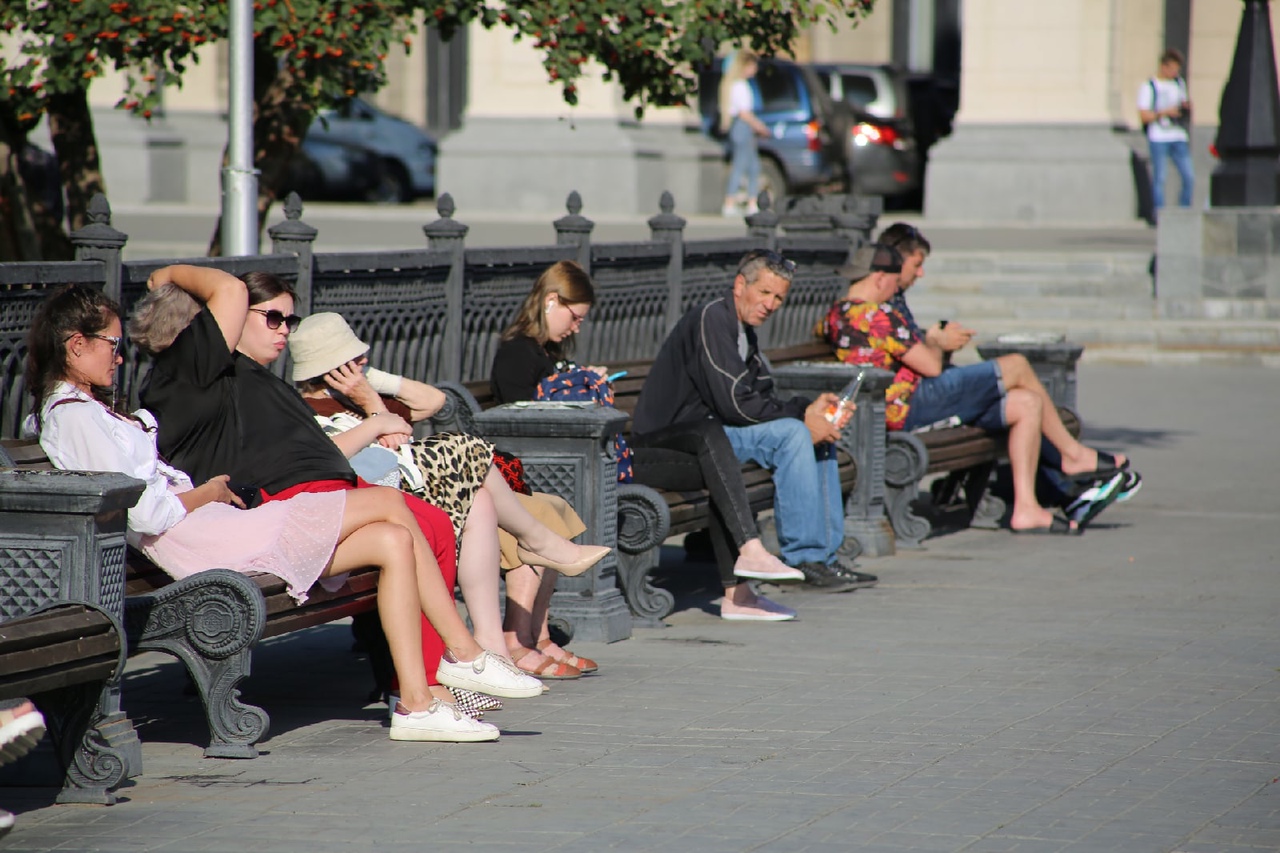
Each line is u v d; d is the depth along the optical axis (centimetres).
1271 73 6131
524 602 2166
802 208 4197
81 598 1608
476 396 2600
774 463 2633
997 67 8725
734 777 1733
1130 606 2592
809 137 8888
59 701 1642
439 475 2034
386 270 2638
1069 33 8625
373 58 3055
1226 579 2798
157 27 2942
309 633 2472
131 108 3102
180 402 1925
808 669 2206
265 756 1819
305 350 2134
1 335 2000
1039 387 3225
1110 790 1688
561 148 8838
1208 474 3847
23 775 1684
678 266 3419
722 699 2052
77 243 2133
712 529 2502
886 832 1556
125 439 1784
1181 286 6144
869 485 2994
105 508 1608
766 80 8850
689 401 2619
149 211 8862
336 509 1847
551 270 2497
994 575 2833
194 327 1933
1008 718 1962
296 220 2452
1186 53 9869
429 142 10219
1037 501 3284
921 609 2575
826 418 2631
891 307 3153
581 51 3247
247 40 2822
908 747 1844
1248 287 6078
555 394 2447
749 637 2400
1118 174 8575
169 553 1830
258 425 1938
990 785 1703
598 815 1608
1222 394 5169
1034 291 6347
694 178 9119
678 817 1602
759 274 2583
